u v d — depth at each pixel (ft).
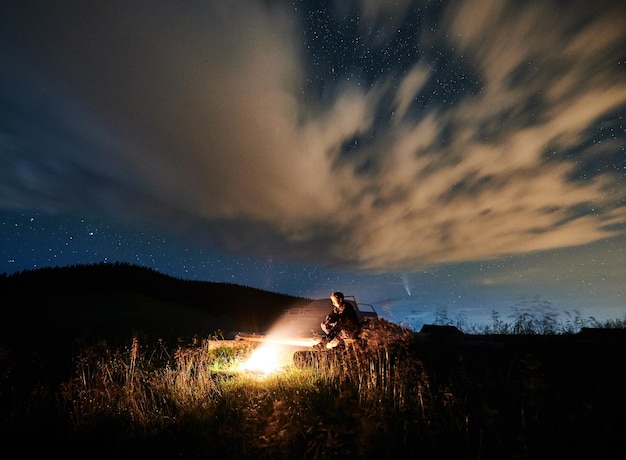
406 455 10.62
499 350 19.19
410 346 20.27
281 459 10.77
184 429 13.46
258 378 19.66
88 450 12.56
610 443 9.82
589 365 15.72
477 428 11.55
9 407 16.72
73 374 20.58
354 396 15.53
